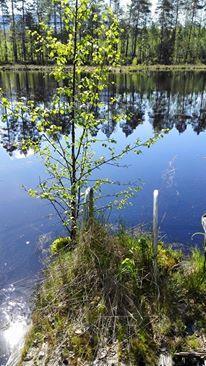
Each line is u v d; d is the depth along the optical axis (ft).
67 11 19.43
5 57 194.18
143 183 32.76
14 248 22.59
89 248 16.44
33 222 25.85
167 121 57.98
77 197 21.58
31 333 14.43
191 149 43.50
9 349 14.73
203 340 13.33
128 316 14.32
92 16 20.13
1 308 17.30
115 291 15.10
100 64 20.70
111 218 26.14
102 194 30.35
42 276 19.62
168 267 17.31
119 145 45.03
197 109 67.51
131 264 15.62
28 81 110.73
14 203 28.73
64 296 15.57
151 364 12.49
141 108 67.72
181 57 217.97
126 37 187.73
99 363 12.60
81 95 21.13
